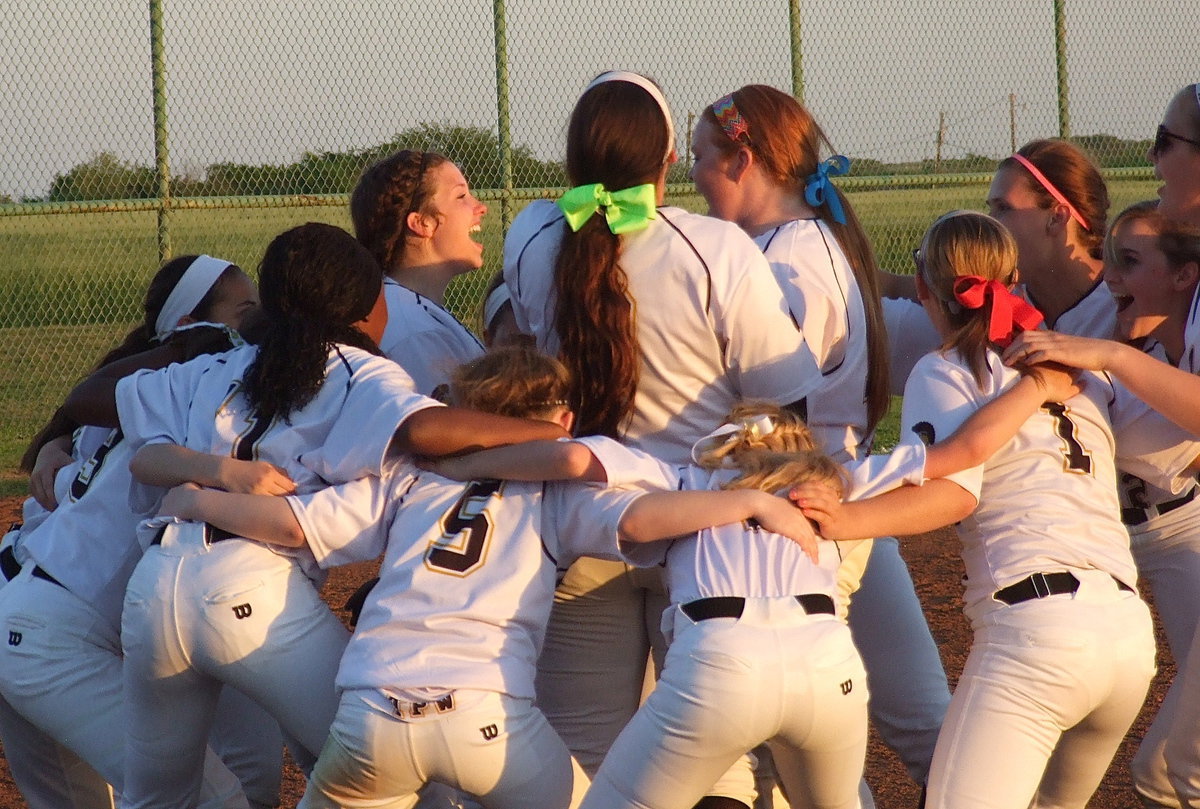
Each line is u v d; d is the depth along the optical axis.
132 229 31.34
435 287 10.36
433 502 7.77
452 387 8.24
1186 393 8.11
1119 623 7.91
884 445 23.58
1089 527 8.12
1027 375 8.19
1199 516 9.55
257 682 7.82
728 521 7.52
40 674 8.58
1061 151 9.95
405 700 7.19
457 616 7.40
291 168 26.42
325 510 7.77
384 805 7.55
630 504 7.55
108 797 9.91
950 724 7.98
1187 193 9.41
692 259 7.96
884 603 9.66
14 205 22.97
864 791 8.86
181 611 7.77
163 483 8.19
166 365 9.22
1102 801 11.10
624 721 8.77
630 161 7.99
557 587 8.49
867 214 35.25
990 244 8.38
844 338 8.72
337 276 8.24
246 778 9.77
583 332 8.02
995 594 8.03
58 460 9.98
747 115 8.89
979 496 8.07
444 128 26.62
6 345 30.12
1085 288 10.00
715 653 7.13
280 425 8.11
